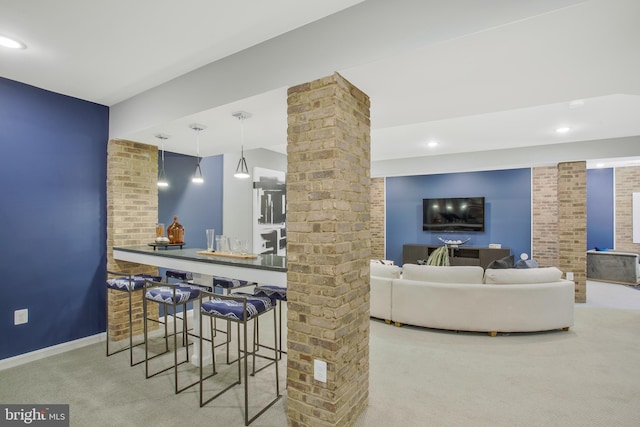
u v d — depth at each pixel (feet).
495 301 12.00
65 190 10.60
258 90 7.37
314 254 6.44
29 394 8.00
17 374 8.97
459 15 5.16
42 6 6.11
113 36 7.15
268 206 18.89
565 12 4.53
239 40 7.30
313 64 6.56
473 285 12.23
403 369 9.41
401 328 12.94
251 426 6.84
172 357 10.12
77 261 10.89
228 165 16.30
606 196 24.04
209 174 15.38
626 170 23.40
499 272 12.46
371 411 7.37
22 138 9.69
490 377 8.94
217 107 8.26
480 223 23.86
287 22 6.63
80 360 9.85
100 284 11.47
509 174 23.34
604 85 7.00
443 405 7.61
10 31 6.95
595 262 22.33
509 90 7.22
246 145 12.55
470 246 24.16
